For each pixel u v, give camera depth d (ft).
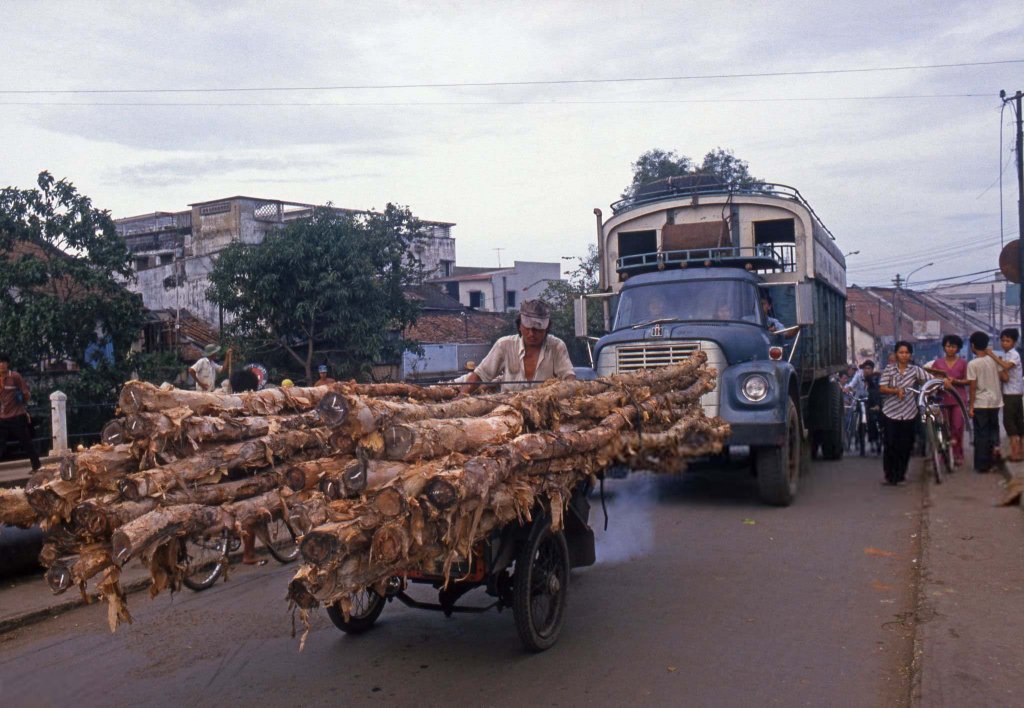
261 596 20.88
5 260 53.11
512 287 141.38
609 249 39.50
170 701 14.55
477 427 13.88
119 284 56.80
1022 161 63.52
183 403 13.05
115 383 54.03
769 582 21.03
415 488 11.75
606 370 31.50
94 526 11.72
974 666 14.61
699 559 23.43
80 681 15.37
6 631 18.33
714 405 29.86
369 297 66.95
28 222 53.72
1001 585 19.10
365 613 17.84
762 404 29.50
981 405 34.94
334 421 11.81
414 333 103.14
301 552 11.30
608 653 16.49
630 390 20.42
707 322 32.19
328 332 65.31
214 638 17.75
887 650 16.30
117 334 55.16
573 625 18.20
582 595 20.30
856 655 16.08
